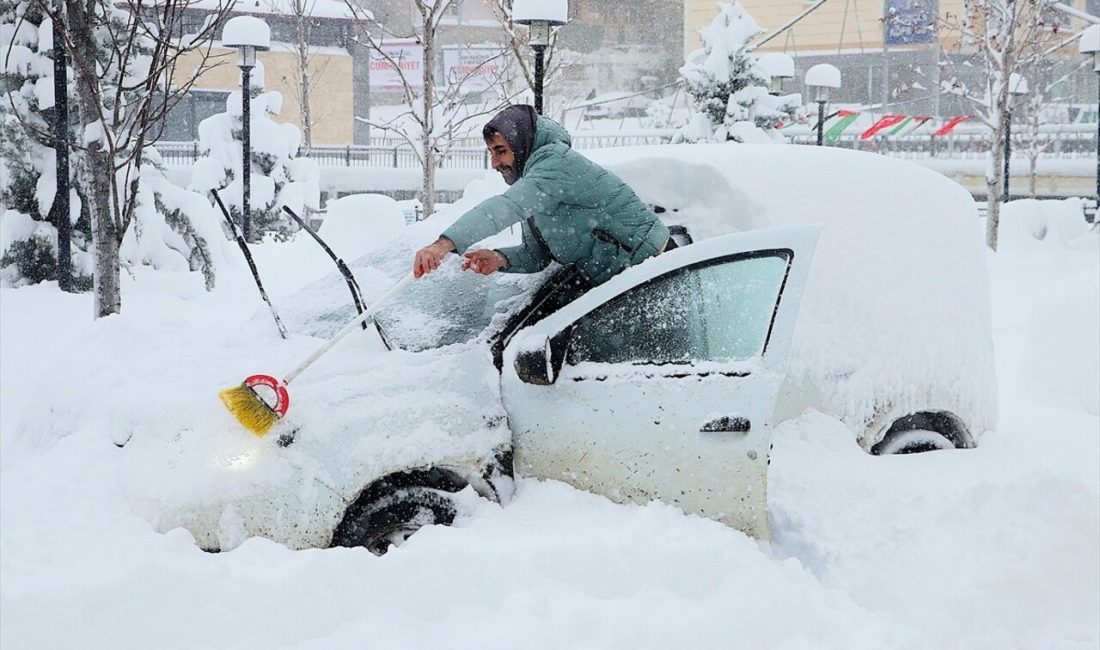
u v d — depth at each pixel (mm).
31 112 14867
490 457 4262
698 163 5309
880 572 4031
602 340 4312
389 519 4078
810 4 44125
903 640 3520
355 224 17531
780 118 20172
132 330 5152
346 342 4488
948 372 5281
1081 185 35875
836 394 5027
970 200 5668
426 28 15242
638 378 4180
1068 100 42469
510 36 16141
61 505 3871
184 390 4211
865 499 4426
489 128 4559
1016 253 22578
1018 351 10555
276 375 4223
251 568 3545
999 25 23281
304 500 3893
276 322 4750
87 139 8703
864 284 5180
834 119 37844
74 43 8125
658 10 49344
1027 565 3963
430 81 15398
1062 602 3930
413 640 3275
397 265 5148
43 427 4711
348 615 3379
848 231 5234
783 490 4445
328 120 46062
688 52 47812
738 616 3494
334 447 3986
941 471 4812
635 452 4125
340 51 46000
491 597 3498
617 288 4285
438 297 4754
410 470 4102
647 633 3363
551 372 4188
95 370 4727
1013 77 27453
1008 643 3762
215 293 14633
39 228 14906
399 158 39781
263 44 19828
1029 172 36031
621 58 49750
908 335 5203
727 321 4125
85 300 13586
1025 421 6508
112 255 8477
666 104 45281
